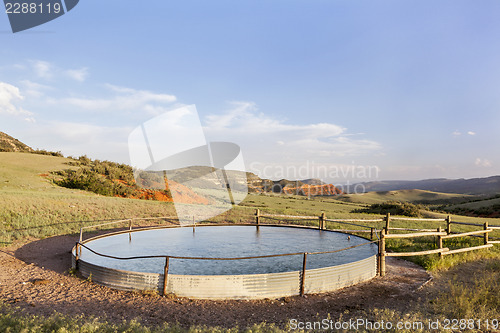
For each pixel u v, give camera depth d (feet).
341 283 23.44
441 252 31.50
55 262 29.96
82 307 18.97
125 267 24.81
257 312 18.71
